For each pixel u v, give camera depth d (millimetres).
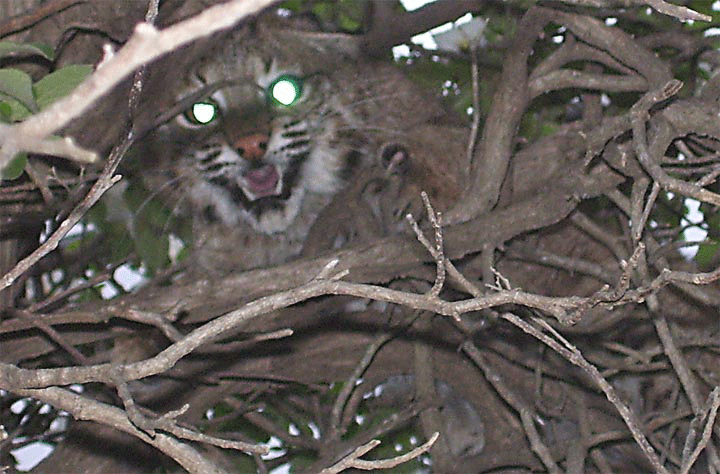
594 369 4090
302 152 4430
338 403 4332
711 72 4398
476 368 4402
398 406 4477
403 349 4391
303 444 4398
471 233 4242
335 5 4500
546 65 4277
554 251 4391
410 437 4480
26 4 4254
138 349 4344
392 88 4430
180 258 4473
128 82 4273
